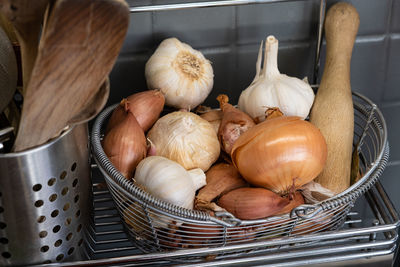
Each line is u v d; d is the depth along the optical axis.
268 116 0.49
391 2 0.58
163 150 0.48
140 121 0.50
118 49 0.37
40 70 0.36
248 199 0.44
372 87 0.62
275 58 0.52
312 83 0.60
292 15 0.57
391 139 0.65
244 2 0.53
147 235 0.46
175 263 0.47
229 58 0.58
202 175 0.47
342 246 0.46
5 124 0.43
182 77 0.52
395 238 0.47
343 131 0.51
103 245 0.61
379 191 0.50
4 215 0.41
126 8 0.35
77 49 0.36
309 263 0.47
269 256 0.45
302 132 0.45
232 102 0.60
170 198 0.45
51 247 0.43
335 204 0.44
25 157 0.39
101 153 0.46
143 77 0.57
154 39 0.56
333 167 0.50
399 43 0.60
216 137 0.50
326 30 0.54
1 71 0.41
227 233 0.44
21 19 0.38
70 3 0.34
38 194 0.41
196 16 0.56
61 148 0.41
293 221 0.44
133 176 0.47
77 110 0.39
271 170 0.45
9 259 0.43
